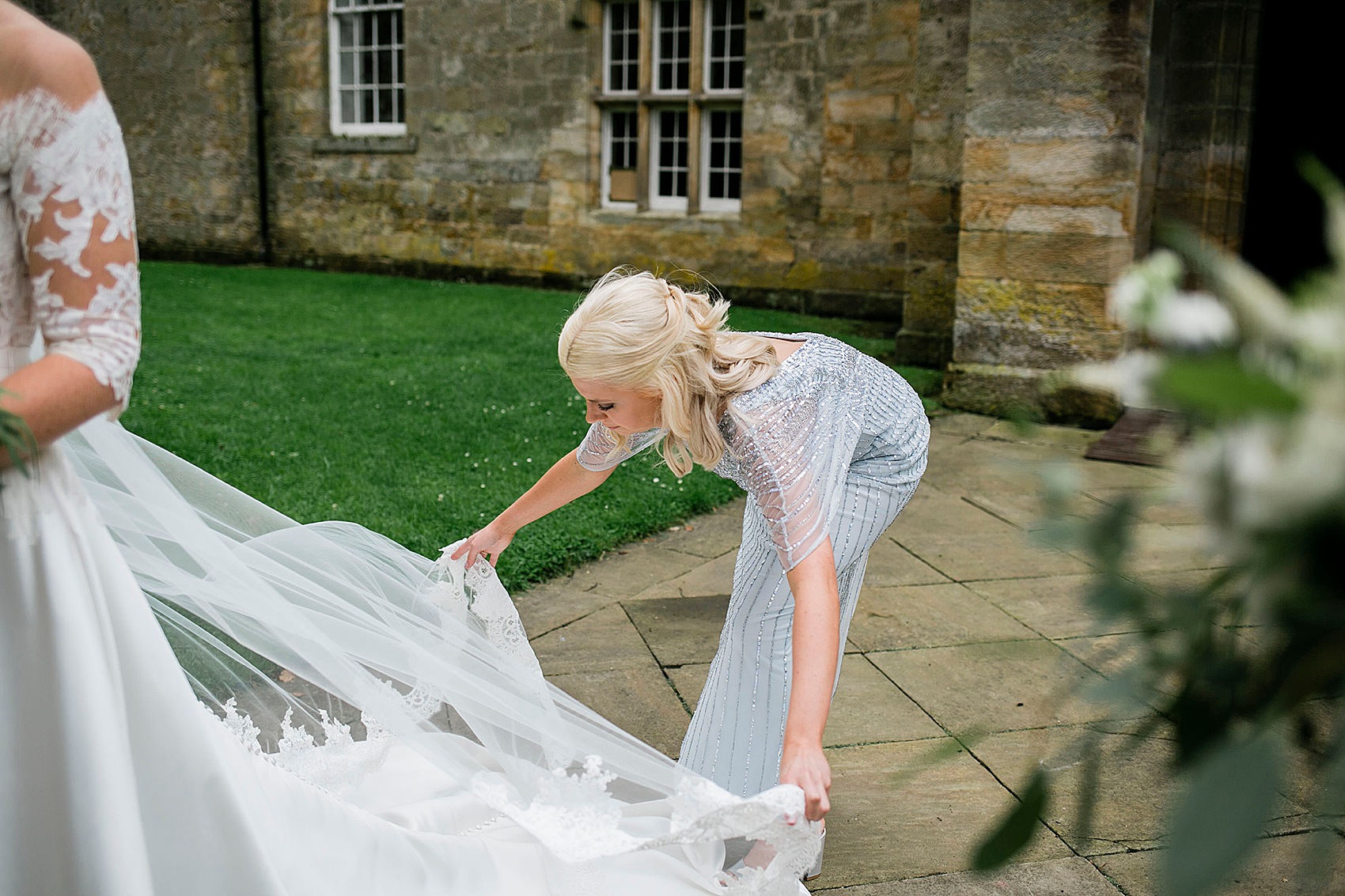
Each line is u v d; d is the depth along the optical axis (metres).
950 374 7.15
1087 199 6.59
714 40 11.77
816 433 1.98
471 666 2.18
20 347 1.46
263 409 6.31
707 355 1.95
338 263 14.66
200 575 1.85
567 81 12.42
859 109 10.46
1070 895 2.25
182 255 15.93
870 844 2.45
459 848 1.99
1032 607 3.85
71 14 15.90
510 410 6.39
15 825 1.45
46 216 1.36
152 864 1.52
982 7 6.69
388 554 2.40
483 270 13.48
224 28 14.63
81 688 1.42
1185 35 7.20
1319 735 0.80
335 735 2.23
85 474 1.75
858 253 10.79
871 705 3.12
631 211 12.43
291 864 1.66
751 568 2.20
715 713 2.23
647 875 2.00
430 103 13.41
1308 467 0.63
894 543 4.57
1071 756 0.94
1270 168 10.58
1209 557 0.76
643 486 5.03
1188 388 0.65
